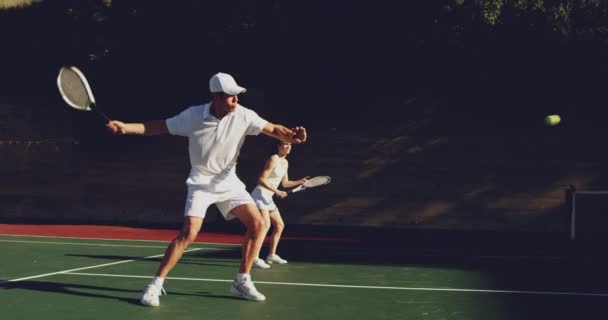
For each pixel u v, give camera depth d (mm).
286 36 17125
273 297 6793
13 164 18750
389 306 6449
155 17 17438
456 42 16250
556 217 16469
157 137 18156
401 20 16500
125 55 17828
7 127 18766
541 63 16250
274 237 9453
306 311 6129
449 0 16000
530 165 16562
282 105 17438
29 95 18688
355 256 10680
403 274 8648
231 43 17328
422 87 16922
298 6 16922
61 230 15180
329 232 15781
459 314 6125
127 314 5871
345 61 17109
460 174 16797
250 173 17625
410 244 13359
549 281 8188
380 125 17078
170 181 18062
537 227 16516
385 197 17047
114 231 15227
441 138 16875
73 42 18047
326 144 17281
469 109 16766
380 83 17047
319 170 17297
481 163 16719
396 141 17031
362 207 17141
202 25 17297
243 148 17641
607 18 15828
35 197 18656
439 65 16734
